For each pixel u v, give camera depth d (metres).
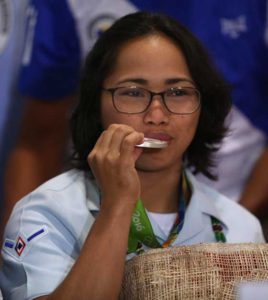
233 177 6.46
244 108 6.53
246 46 6.60
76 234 4.29
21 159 6.27
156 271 3.78
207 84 4.69
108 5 6.38
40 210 4.31
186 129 4.39
